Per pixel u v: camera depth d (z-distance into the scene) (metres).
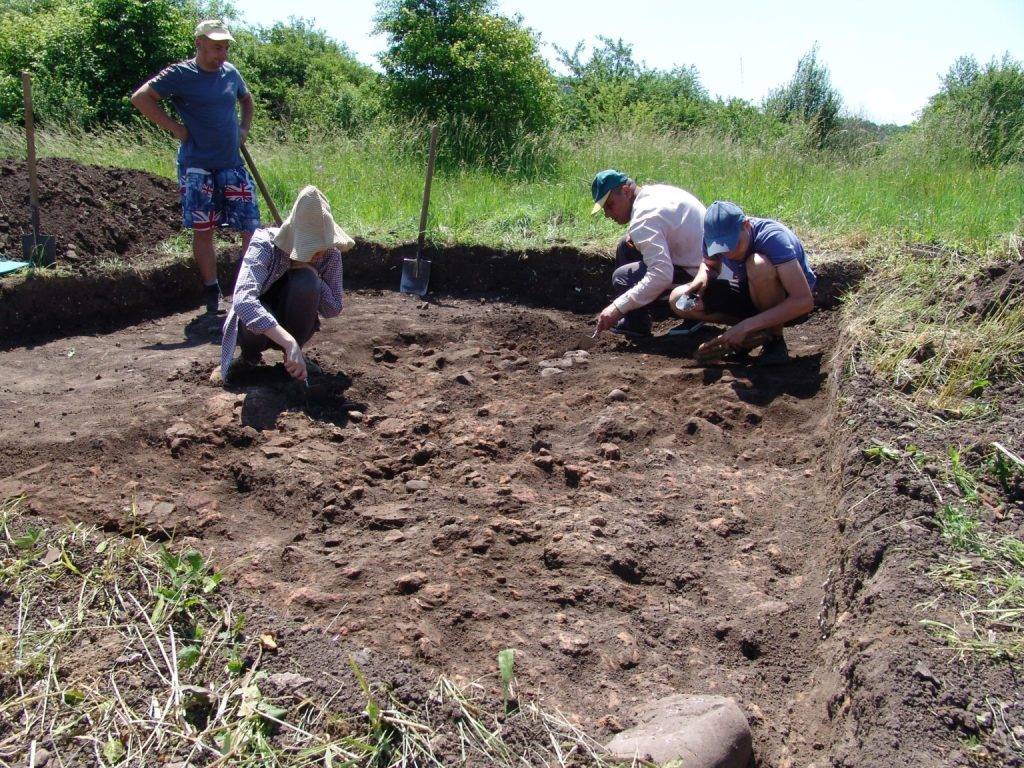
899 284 5.02
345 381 4.61
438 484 3.61
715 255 4.39
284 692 2.25
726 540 3.29
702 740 2.18
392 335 5.39
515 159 10.16
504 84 11.62
